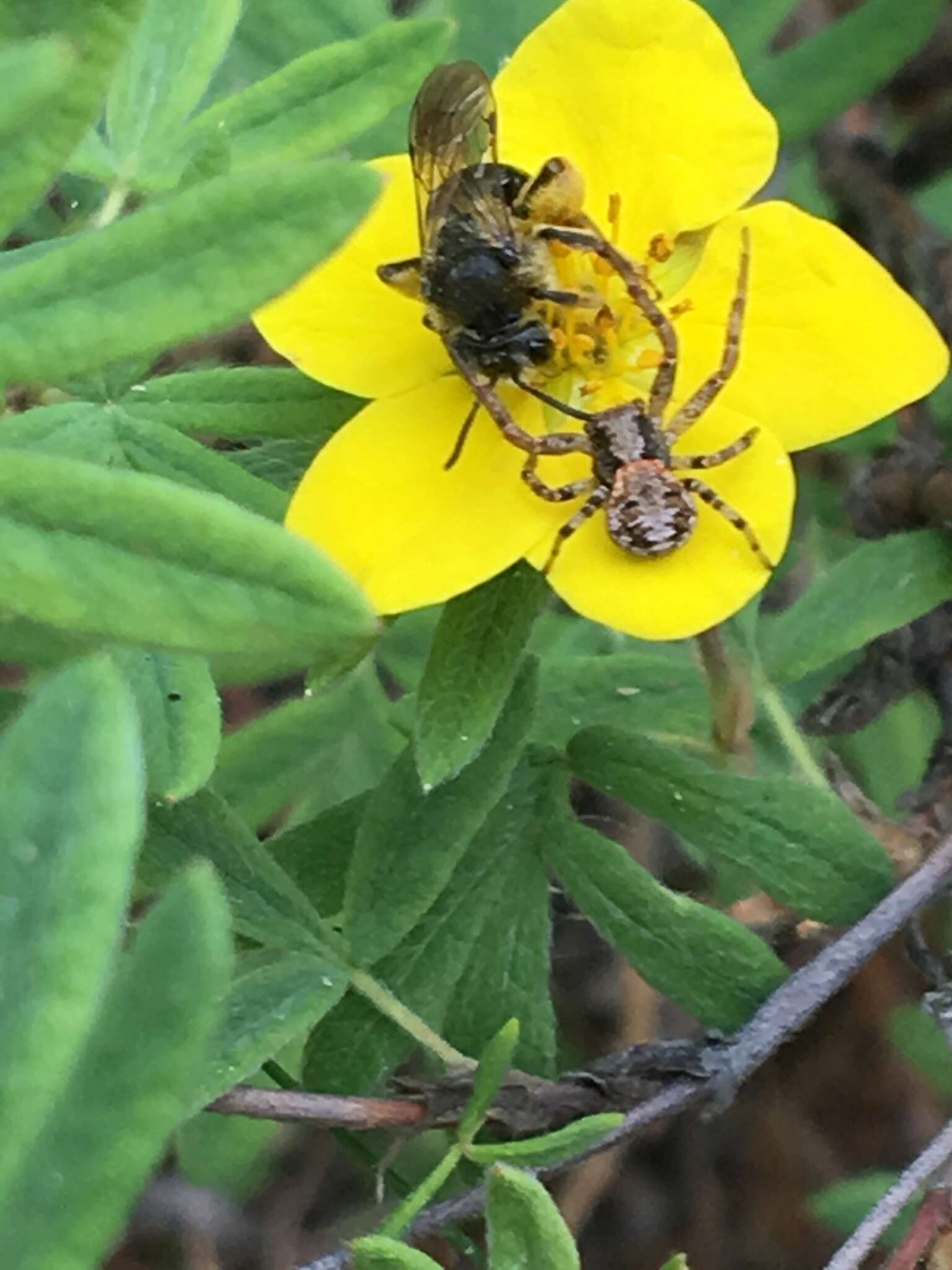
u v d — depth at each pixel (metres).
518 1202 0.05
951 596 0.08
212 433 0.07
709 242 0.07
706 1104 0.07
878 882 0.07
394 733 0.09
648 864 0.10
